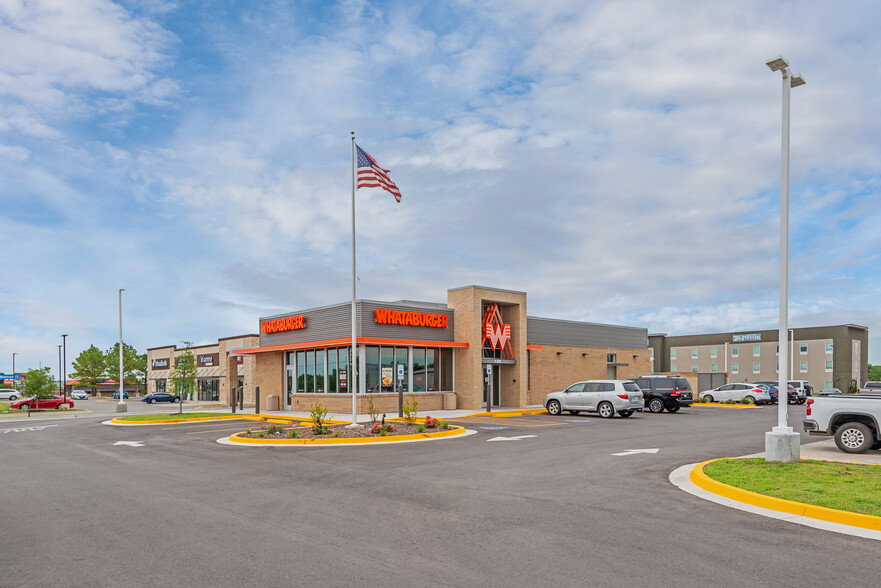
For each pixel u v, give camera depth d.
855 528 7.88
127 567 6.52
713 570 6.26
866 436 14.67
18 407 47.00
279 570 6.35
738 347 84.12
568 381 39.81
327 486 11.07
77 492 10.84
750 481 10.34
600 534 7.63
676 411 33.44
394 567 6.41
